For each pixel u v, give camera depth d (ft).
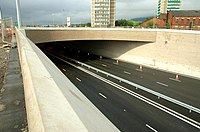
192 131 71.87
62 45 324.19
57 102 9.59
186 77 154.81
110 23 492.54
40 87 11.59
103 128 11.49
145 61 201.67
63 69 175.01
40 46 313.94
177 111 88.22
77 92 21.16
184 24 361.71
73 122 7.73
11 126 16.20
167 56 178.40
